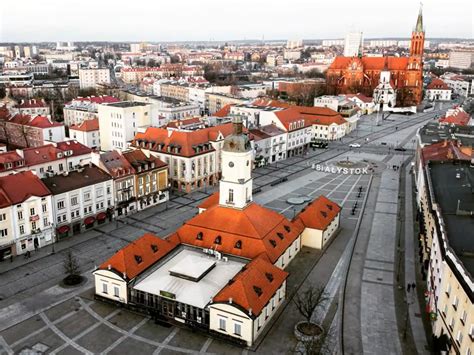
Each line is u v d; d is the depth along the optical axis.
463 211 82.12
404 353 72.00
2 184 104.00
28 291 89.38
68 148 159.38
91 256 105.00
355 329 77.88
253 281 76.81
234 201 93.94
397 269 98.81
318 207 112.69
